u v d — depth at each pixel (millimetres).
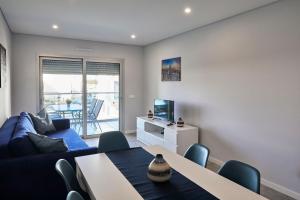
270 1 2885
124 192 1512
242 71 3375
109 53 5730
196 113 4320
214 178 1730
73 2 3023
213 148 3955
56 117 5230
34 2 3010
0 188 2211
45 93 5176
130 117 6172
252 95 3238
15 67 4766
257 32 3137
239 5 3037
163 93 5332
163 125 4492
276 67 2914
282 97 2861
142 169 1911
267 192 2928
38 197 2350
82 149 2562
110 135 2711
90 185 1609
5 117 3750
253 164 3264
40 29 4430
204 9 3213
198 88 4250
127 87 6055
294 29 2707
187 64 4520
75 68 5441
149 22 3891
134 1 2963
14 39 4727
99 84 5754
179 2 2967
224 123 3715
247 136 3336
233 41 3506
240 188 1567
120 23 3979
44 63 5113
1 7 3188
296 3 2682
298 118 2709
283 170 2891
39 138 2473
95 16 3582
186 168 1927
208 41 3984
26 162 2287
